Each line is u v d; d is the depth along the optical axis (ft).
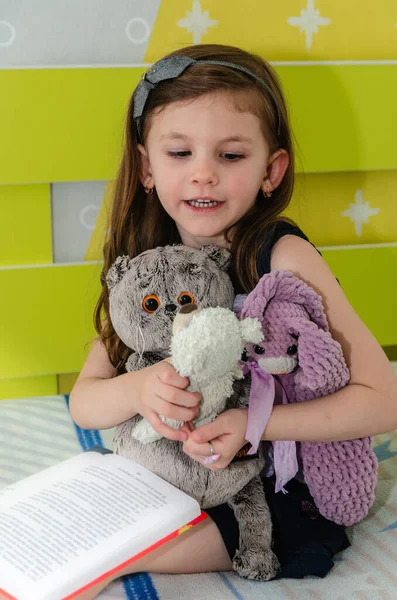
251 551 3.01
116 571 2.65
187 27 4.91
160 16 4.86
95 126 4.81
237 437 2.88
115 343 3.53
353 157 5.16
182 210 3.34
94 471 3.10
